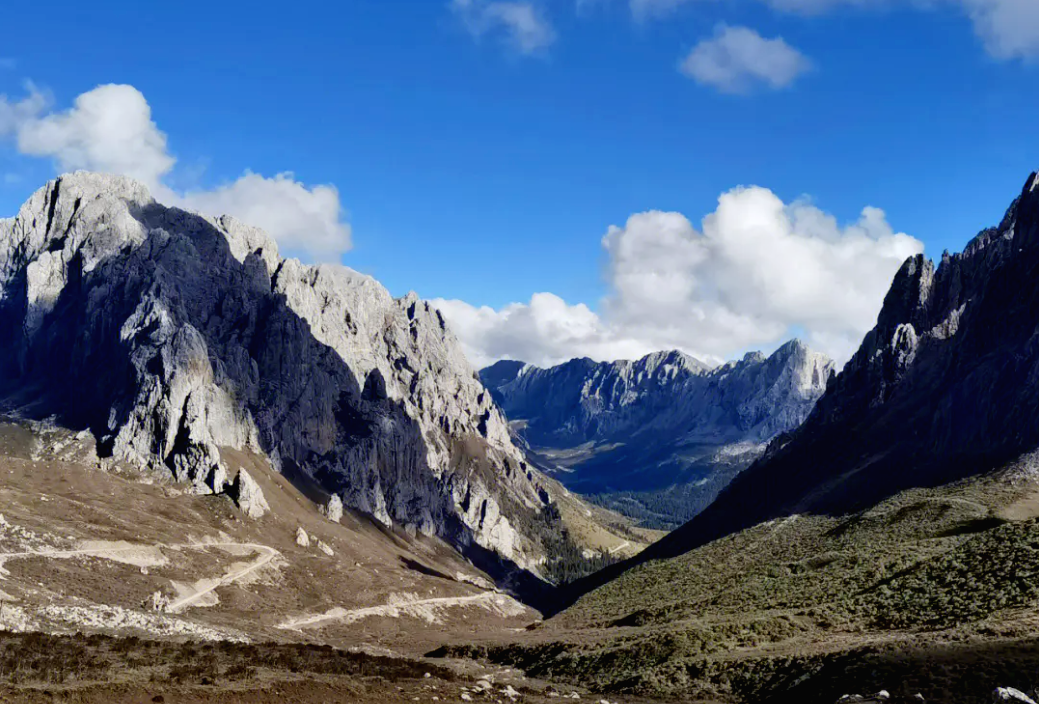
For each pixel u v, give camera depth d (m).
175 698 68.06
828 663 87.94
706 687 97.88
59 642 83.06
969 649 79.62
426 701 81.25
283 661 94.12
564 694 101.25
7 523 187.25
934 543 141.00
